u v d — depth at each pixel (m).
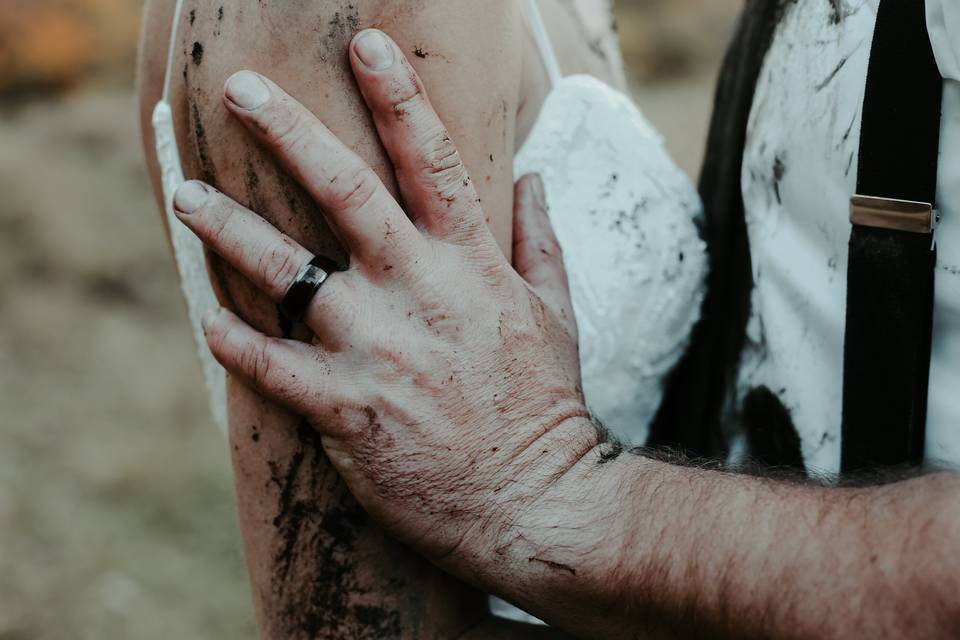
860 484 0.70
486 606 0.83
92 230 4.77
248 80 0.68
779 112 0.84
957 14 0.67
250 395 0.76
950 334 0.73
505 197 0.79
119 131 5.75
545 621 0.73
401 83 0.70
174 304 4.43
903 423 0.74
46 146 5.56
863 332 0.75
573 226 0.89
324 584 0.77
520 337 0.74
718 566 0.66
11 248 4.60
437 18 0.72
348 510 0.75
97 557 2.98
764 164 0.85
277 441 0.75
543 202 0.87
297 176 0.70
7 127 5.88
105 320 4.26
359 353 0.71
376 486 0.72
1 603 2.79
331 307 0.71
